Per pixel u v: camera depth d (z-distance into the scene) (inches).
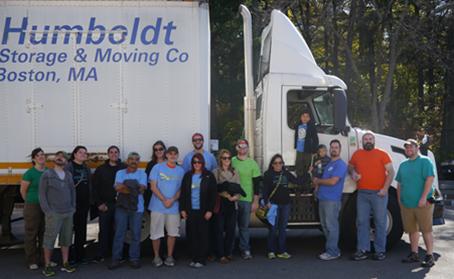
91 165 311.4
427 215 296.0
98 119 310.5
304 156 320.2
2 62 307.7
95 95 310.3
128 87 311.3
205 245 300.0
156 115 312.2
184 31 314.3
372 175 310.2
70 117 309.4
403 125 1093.1
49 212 283.4
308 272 287.0
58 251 344.5
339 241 358.6
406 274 281.9
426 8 892.6
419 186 295.9
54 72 309.3
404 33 903.7
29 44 308.8
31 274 289.7
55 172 285.7
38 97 308.3
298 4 857.5
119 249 299.0
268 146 327.0
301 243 368.8
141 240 318.7
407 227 305.6
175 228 303.0
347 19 949.8
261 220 326.3
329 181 308.7
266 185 313.6
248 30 346.3
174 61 313.1
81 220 307.7
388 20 904.3
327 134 328.5
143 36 312.3
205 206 298.0
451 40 954.1
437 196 339.6
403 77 1127.6
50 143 308.5
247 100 346.9
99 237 309.9
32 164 306.7
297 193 327.3
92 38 311.0
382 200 311.3
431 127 1066.7
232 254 326.6
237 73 764.0
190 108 313.1
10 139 307.0
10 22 308.8
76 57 310.2
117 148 303.0
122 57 311.4
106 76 311.0
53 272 285.9
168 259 304.7
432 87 1102.4
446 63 925.8
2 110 307.1
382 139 339.9
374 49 977.5
